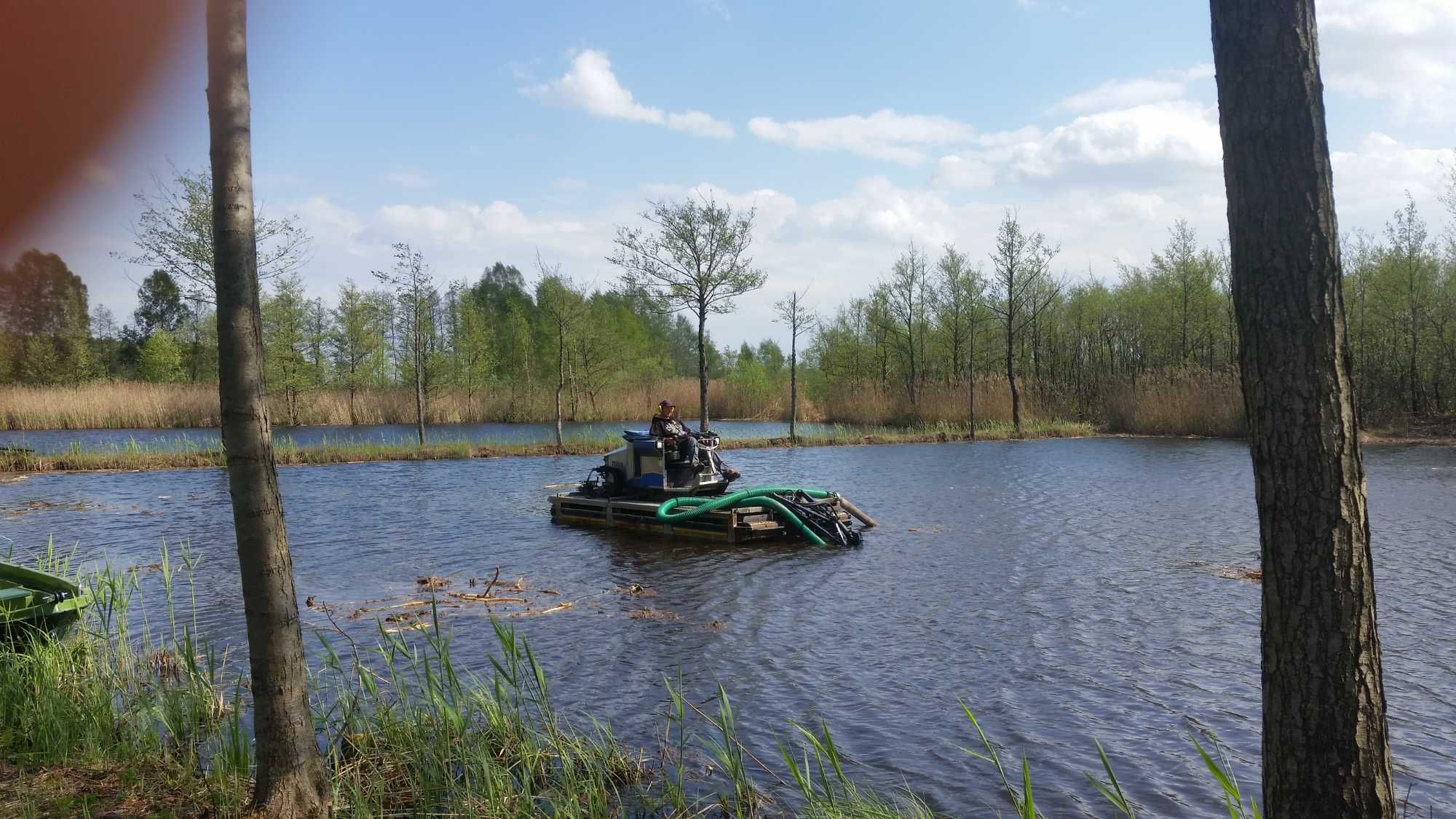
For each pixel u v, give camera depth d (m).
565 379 48.28
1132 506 18.42
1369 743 2.99
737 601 10.95
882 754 6.47
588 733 6.75
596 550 14.26
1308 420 3.00
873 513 17.83
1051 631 9.53
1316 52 3.05
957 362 46.72
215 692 6.96
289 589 4.66
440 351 46.84
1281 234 3.02
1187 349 44.94
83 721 6.23
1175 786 5.97
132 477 23.67
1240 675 8.12
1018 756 6.45
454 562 13.32
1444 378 37.25
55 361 47.22
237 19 4.41
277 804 4.60
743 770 6.19
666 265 29.39
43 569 10.56
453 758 5.94
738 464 27.33
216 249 4.38
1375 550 13.30
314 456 27.59
